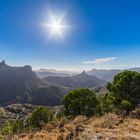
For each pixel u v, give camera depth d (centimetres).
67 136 1753
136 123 2097
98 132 1684
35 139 1917
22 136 2180
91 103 4603
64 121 2509
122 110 3950
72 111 4609
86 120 2450
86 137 1578
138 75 4206
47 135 1959
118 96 4309
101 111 4403
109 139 1498
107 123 2097
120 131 1723
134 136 1566
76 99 4653
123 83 4228
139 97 4162
